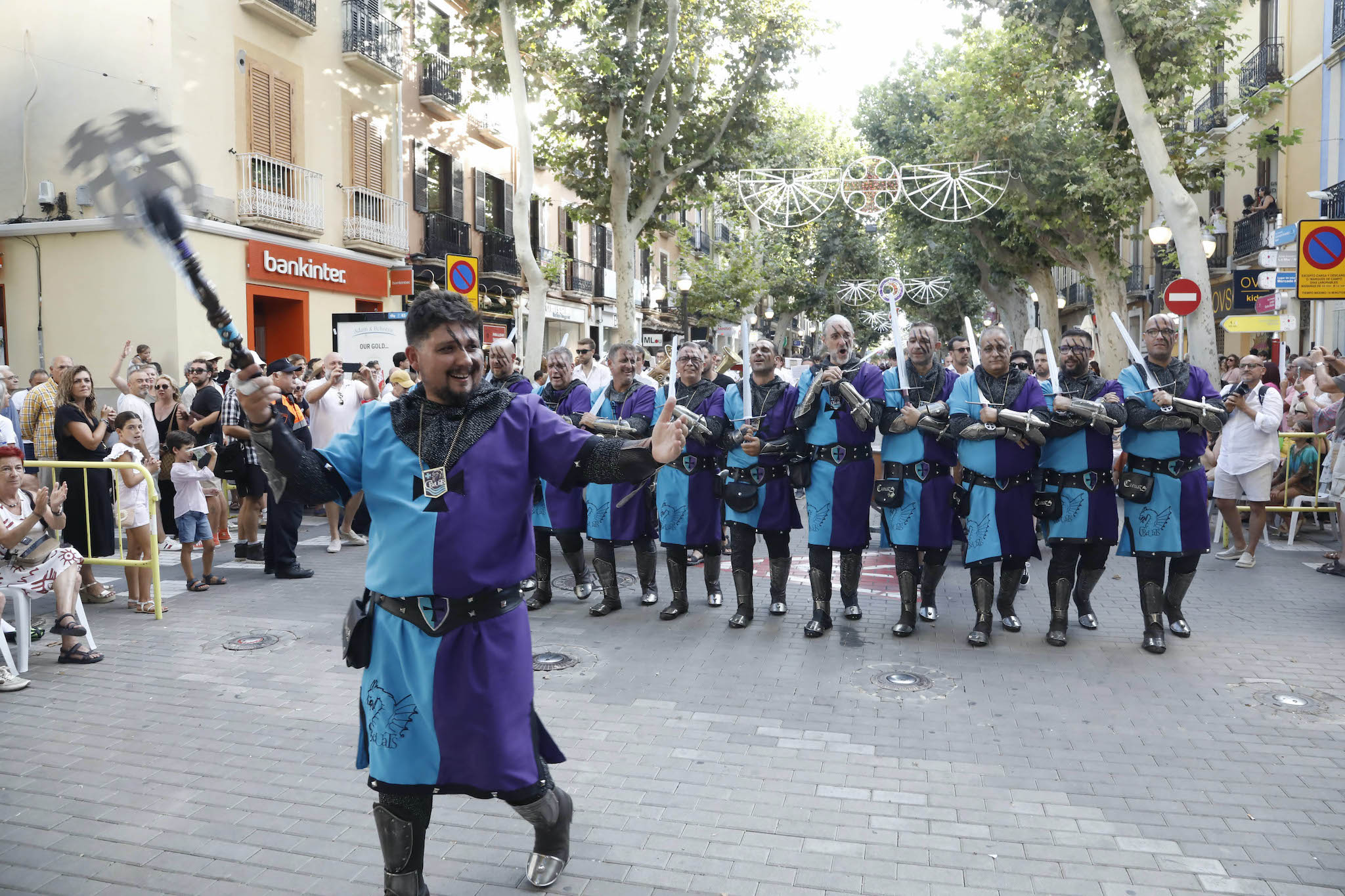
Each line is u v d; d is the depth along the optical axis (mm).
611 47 17625
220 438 9703
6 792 4105
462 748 2807
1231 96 23906
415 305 2850
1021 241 23875
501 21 16094
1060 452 6258
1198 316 13109
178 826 3805
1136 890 3338
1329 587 8016
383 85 20359
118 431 7508
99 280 15125
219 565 9117
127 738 4727
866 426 6234
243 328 16234
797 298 40438
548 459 2916
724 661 6000
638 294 35531
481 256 24688
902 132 27500
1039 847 3635
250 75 16297
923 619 7004
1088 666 5898
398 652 2826
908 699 5297
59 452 7402
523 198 16172
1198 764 4418
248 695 5352
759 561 9367
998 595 6988
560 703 5223
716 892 3316
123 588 8094
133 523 7156
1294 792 4121
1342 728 4863
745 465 6762
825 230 38219
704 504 6973
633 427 6941
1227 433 8945
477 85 18344
